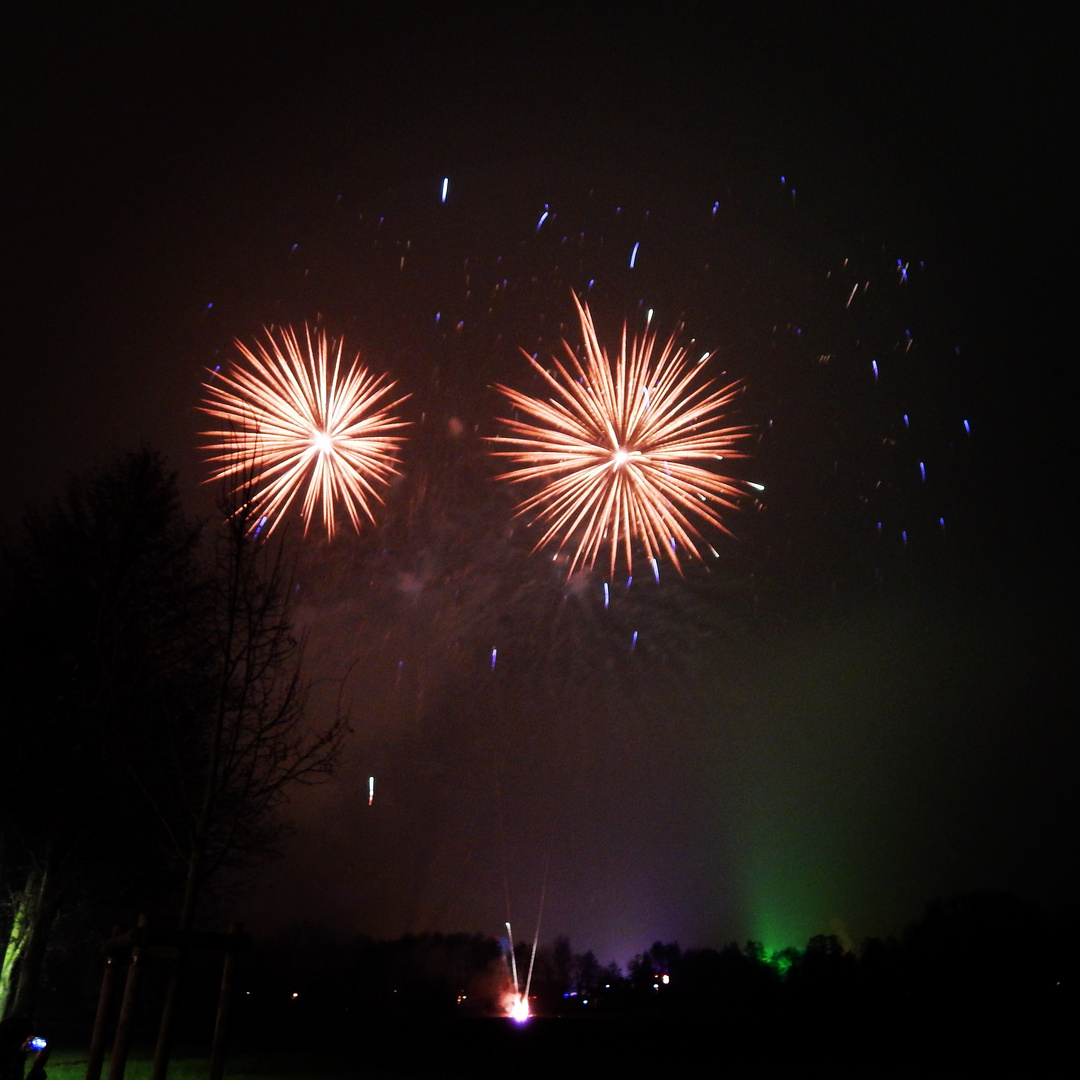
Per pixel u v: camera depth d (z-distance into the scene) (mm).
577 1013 102625
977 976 66312
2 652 18578
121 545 18781
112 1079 8352
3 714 18500
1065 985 62906
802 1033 48000
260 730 11031
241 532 11312
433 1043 43688
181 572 17000
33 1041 10492
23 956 18312
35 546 19250
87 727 14773
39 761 18266
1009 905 70438
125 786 17859
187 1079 22922
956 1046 39156
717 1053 36625
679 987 106625
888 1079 26547
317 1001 108250
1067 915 68500
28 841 19922
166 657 12953
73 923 22016
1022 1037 43094
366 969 121562
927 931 71812
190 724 16000
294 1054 35094
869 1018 57312
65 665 16656
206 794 10367
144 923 8570
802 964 75312
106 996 9914
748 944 100125
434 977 123812
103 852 19359
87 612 18219
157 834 18953
